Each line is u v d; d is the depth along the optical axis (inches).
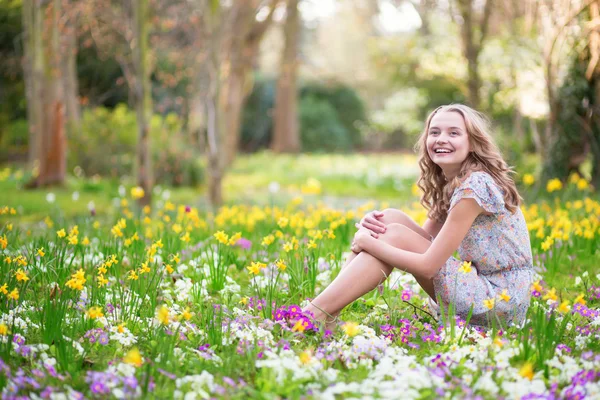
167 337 112.9
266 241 151.7
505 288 128.5
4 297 131.6
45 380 98.9
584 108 338.6
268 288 146.8
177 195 497.0
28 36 499.2
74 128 585.9
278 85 1107.9
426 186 143.4
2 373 95.1
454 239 124.0
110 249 171.3
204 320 129.5
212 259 160.7
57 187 504.1
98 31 497.7
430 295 134.7
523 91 468.4
